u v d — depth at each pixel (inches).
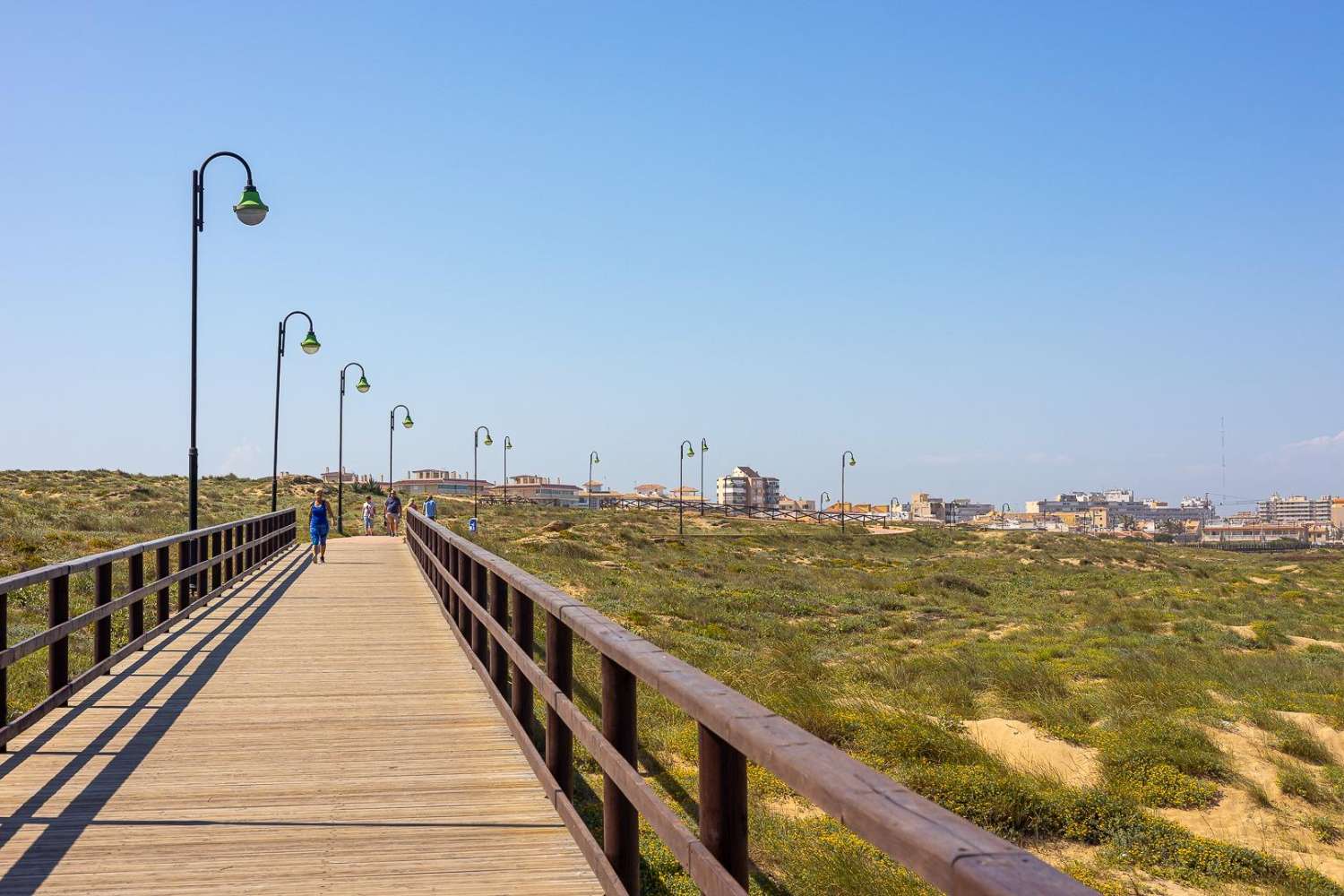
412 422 1927.9
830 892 261.1
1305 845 371.2
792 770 84.4
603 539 1971.0
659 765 360.5
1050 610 1219.9
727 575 1443.2
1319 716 552.7
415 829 212.2
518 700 278.7
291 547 1223.5
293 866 190.5
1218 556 2962.6
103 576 391.5
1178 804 406.9
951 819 67.1
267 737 293.4
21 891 177.0
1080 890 53.3
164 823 215.2
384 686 371.6
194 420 679.1
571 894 177.3
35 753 275.7
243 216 700.0
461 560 457.1
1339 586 1759.4
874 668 677.3
